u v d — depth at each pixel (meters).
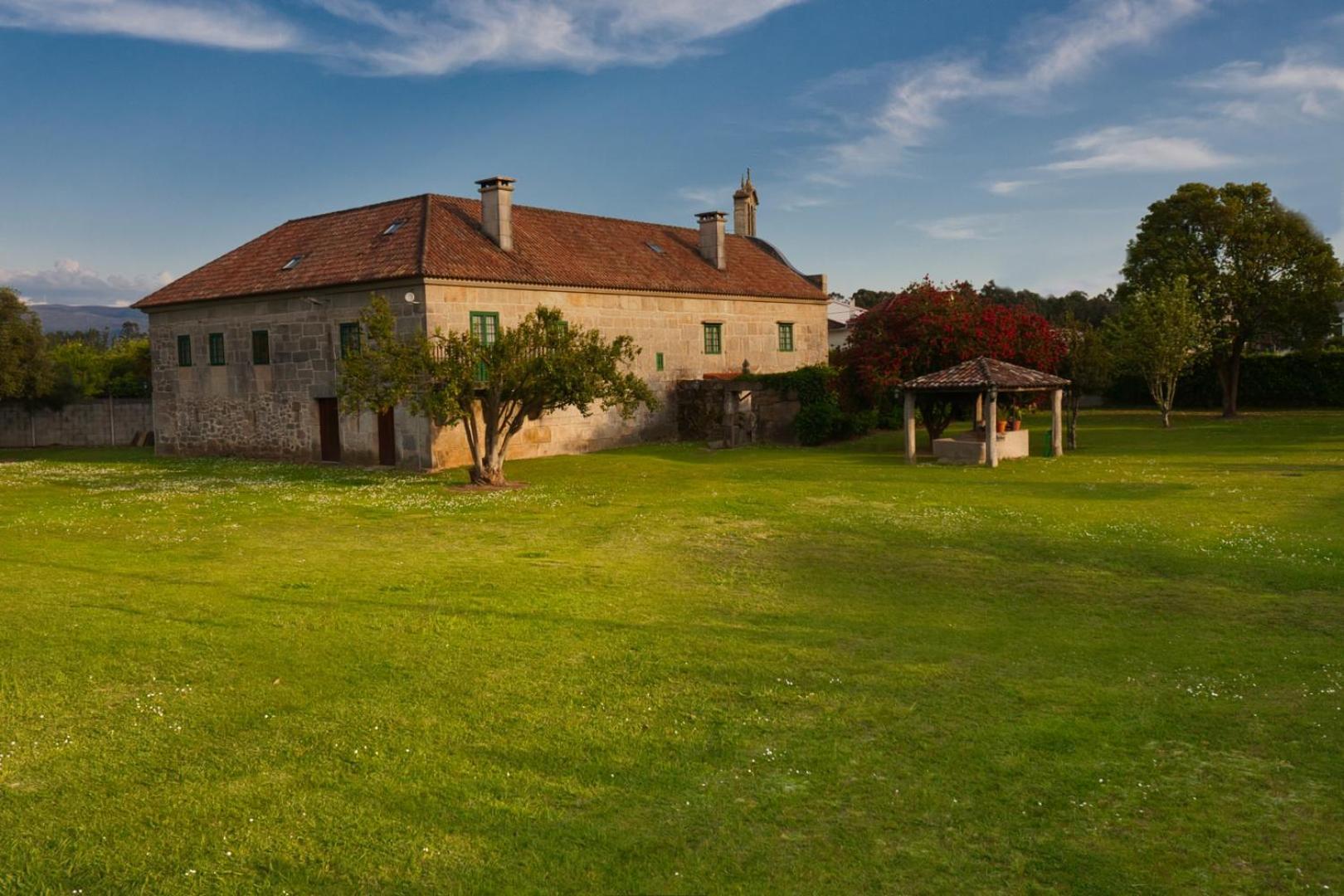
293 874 5.46
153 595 11.46
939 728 7.66
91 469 30.47
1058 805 6.38
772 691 8.45
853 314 69.50
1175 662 9.28
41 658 8.84
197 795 6.34
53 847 5.66
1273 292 42.88
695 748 7.23
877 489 21.83
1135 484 21.98
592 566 13.84
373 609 10.99
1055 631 10.42
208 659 8.98
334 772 6.72
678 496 21.36
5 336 37.94
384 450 29.72
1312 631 10.28
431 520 18.41
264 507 20.34
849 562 14.05
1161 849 5.83
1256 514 17.45
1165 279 45.50
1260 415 46.25
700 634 10.23
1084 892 5.38
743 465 27.53
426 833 5.93
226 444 34.00
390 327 22.97
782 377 34.75
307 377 31.22
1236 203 44.28
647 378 35.25
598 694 8.31
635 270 35.47
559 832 5.98
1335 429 36.25
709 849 5.82
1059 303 84.88
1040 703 8.20
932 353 29.69
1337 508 17.95
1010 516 17.75
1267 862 5.68
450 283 28.39
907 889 5.41
